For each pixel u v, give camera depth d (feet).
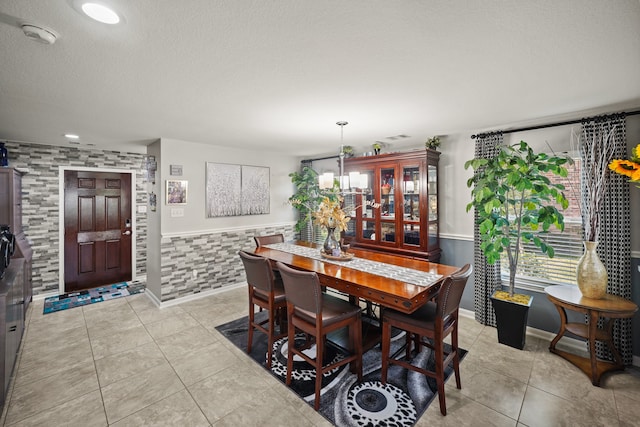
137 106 7.74
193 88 6.51
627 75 5.92
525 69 5.64
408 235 11.94
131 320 11.07
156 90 6.61
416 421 6.06
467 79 6.11
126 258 15.67
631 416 6.17
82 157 14.16
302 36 4.44
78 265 14.29
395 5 3.69
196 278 13.44
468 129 10.57
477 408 6.43
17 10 3.69
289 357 7.22
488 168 9.21
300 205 16.37
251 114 8.61
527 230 10.18
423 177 11.33
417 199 11.62
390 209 12.51
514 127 10.09
